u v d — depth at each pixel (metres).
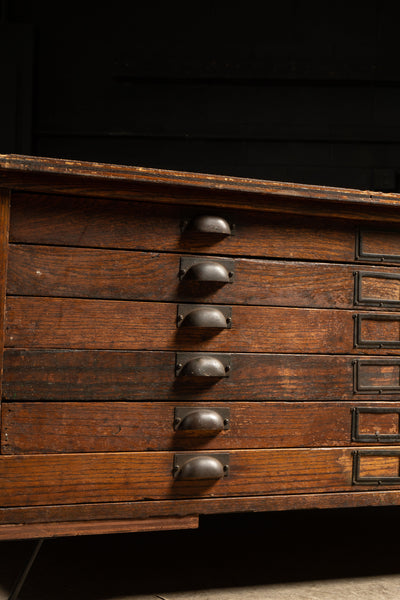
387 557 1.91
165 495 1.62
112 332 1.59
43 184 1.55
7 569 1.78
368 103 3.57
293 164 3.55
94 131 3.50
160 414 1.62
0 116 3.41
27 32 3.43
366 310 1.74
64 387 1.57
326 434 1.70
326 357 1.71
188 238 1.63
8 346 1.54
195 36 3.50
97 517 1.58
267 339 1.67
